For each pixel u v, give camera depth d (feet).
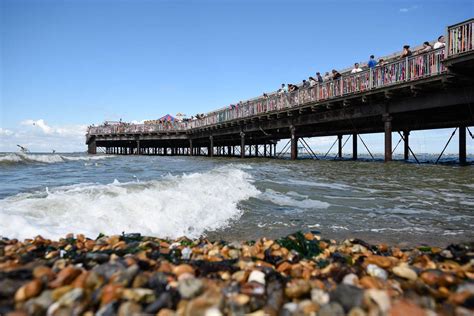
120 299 6.63
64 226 14.28
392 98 44.73
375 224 17.53
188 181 27.02
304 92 59.67
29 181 30.99
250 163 63.82
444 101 38.78
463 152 56.54
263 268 9.50
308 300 7.20
